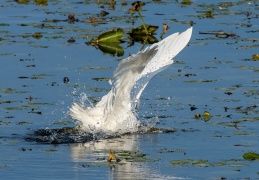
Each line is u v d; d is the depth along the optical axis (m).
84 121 18.31
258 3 37.31
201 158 16.44
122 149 17.12
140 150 17.06
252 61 25.41
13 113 19.66
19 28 31.03
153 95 21.52
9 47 27.34
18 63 24.98
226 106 20.42
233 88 22.08
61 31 30.48
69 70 24.12
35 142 17.66
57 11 34.94
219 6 36.34
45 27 31.25
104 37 28.55
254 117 19.47
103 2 37.75
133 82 18.02
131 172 15.50
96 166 15.91
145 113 19.84
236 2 37.47
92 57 26.17
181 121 19.28
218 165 15.92
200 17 33.25
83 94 21.22
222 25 31.56
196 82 22.80
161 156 16.59
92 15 34.00
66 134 18.22
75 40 28.88
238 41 28.62
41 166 15.90
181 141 17.77
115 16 33.72
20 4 36.97
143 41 29.09
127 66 17.47
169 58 18.61
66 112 19.78
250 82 22.73
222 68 24.47
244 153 16.80
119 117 18.42
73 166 15.90
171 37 18.97
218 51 26.94
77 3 37.59
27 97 21.05
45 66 24.64
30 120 19.14
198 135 18.17
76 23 32.22
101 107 18.45
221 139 17.84
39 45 27.78
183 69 24.38
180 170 15.62
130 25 31.72
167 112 19.98
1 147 17.20
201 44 28.05
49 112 19.78
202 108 20.28
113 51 27.30
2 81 22.75
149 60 17.20
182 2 37.19
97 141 17.83
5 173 15.40
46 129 18.52
